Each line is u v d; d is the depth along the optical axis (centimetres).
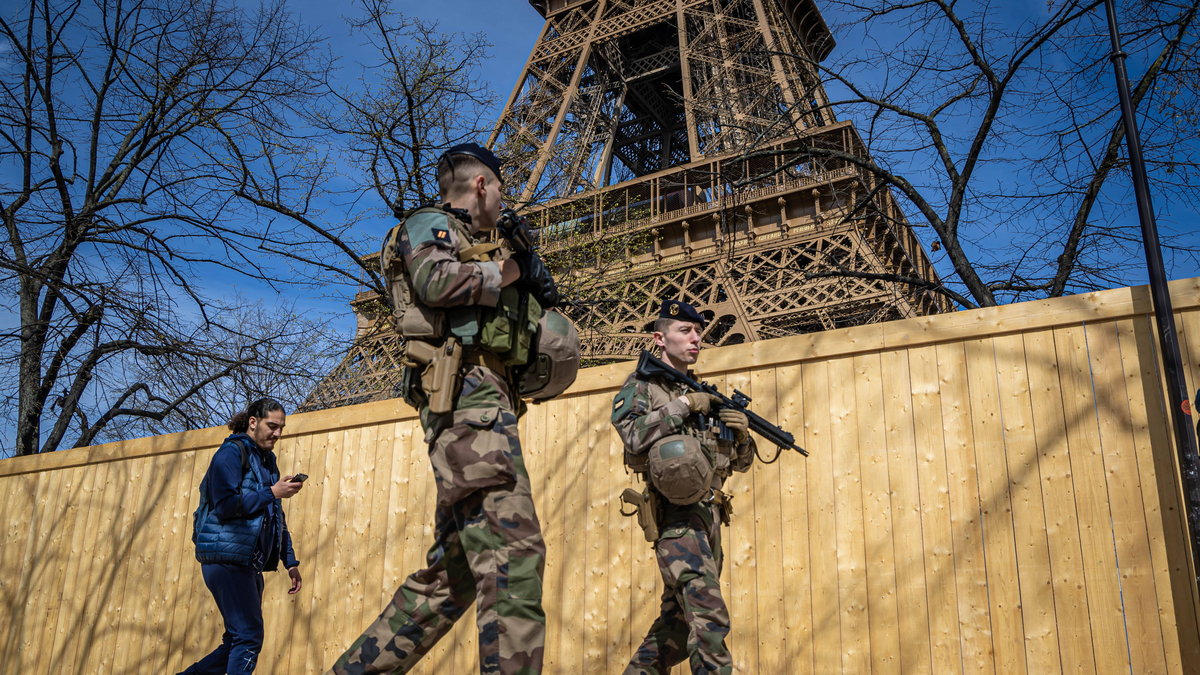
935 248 1233
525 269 280
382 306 1395
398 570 648
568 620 573
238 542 522
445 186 302
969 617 465
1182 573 423
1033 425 478
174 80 1264
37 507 854
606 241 1722
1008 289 1142
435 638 282
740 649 519
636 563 561
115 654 748
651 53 4794
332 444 716
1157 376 454
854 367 534
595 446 599
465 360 272
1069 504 458
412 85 1304
